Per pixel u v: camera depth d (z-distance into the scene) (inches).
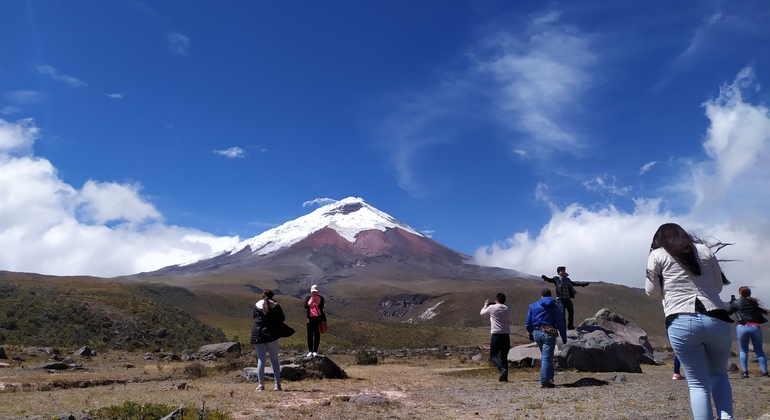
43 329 1765.5
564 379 557.3
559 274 808.3
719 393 215.0
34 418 335.0
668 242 226.7
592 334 777.6
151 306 2559.1
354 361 1104.2
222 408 374.6
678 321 215.9
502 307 567.5
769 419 242.2
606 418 327.0
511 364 724.7
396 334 5270.7
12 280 3373.5
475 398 435.8
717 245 230.8
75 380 664.4
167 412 326.0
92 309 2135.8
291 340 3260.3
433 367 888.9
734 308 551.5
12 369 877.2
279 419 340.8
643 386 471.8
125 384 650.8
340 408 385.1
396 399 431.2
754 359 874.8
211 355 1273.4
